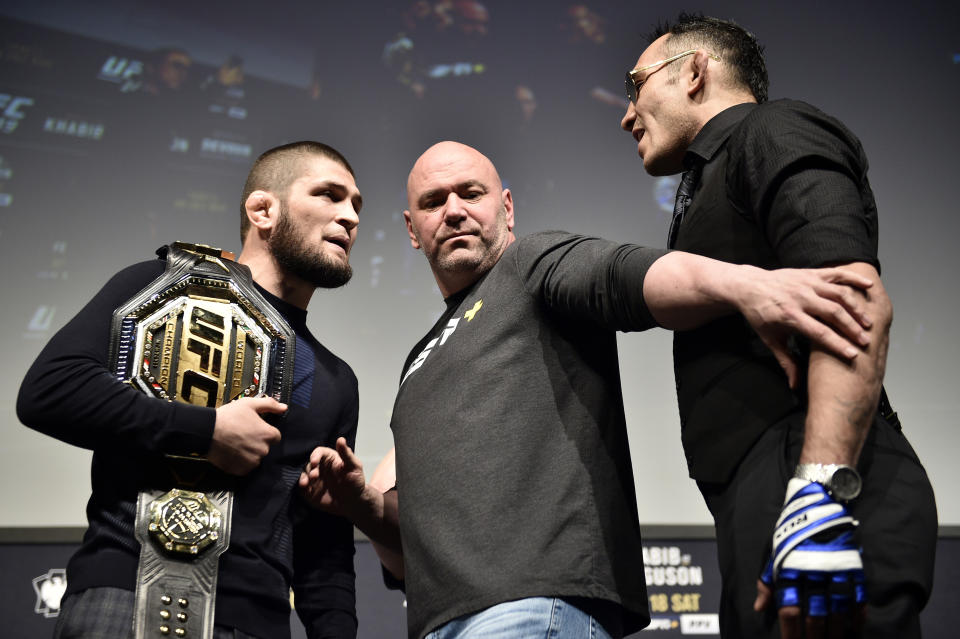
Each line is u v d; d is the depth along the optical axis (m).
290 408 1.65
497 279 1.53
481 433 1.37
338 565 1.70
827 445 1.00
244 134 3.96
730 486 1.19
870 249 1.07
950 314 3.93
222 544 1.46
